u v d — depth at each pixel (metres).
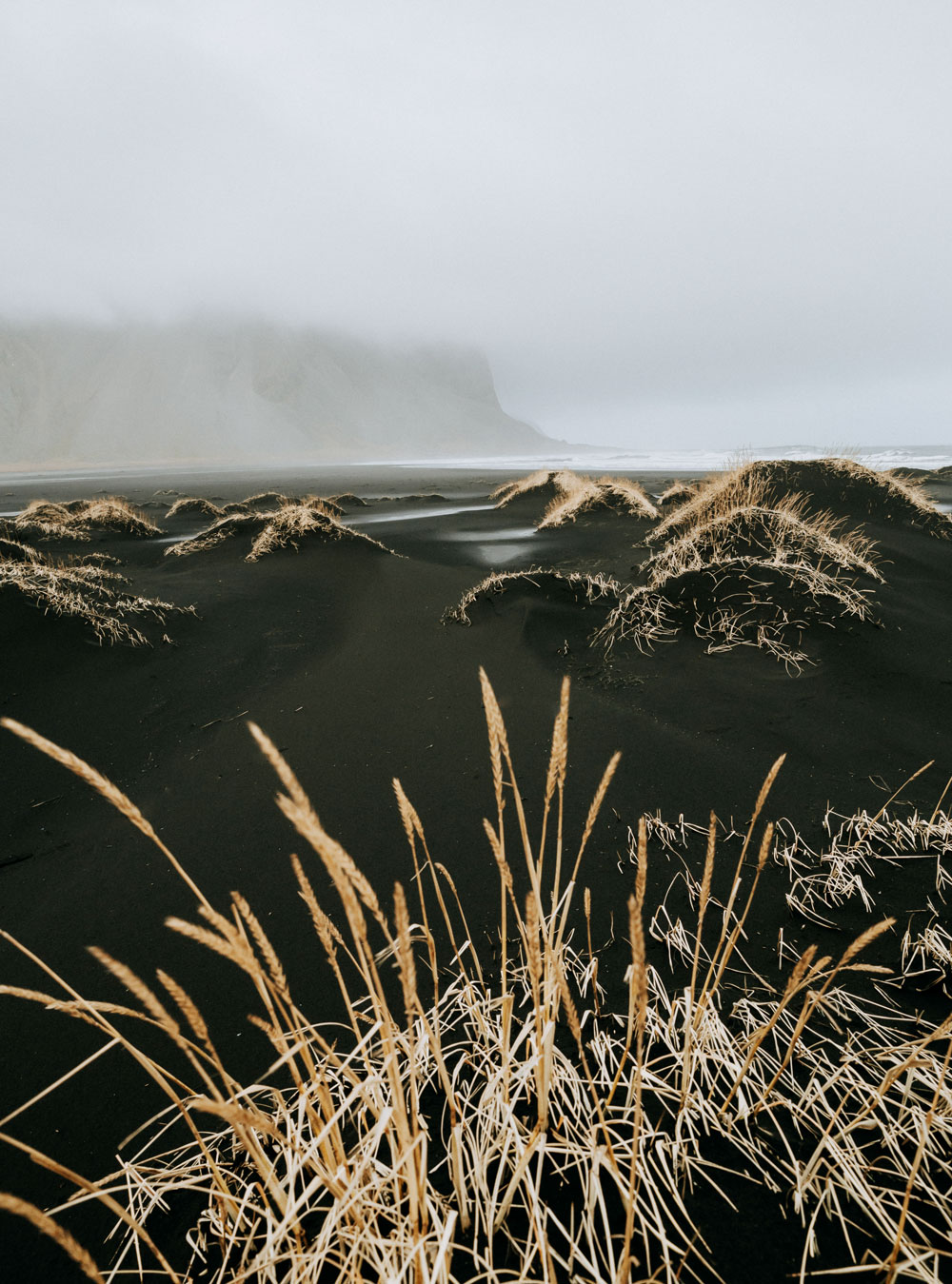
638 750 3.26
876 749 3.14
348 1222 1.19
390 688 4.29
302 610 6.22
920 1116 1.25
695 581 5.06
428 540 11.06
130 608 5.34
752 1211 1.18
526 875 2.38
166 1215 1.30
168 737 3.71
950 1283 1.02
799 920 2.02
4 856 2.69
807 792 2.80
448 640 5.13
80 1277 1.21
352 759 3.39
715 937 1.99
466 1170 1.28
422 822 2.77
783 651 4.21
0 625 4.23
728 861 2.36
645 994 0.88
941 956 1.78
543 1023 1.23
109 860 2.63
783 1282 1.07
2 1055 1.74
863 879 2.18
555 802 2.85
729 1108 1.37
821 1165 1.23
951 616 4.71
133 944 2.15
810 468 7.98
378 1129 1.10
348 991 1.90
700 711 3.67
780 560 5.07
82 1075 1.67
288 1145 1.03
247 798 3.06
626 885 2.28
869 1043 1.53
